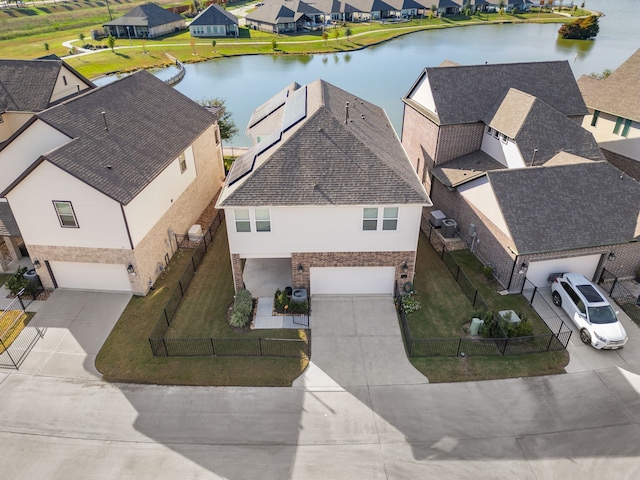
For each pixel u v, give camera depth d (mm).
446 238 26406
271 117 28391
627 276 22312
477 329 19031
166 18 100750
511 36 99000
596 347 18203
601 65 71312
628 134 31016
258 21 106062
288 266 23938
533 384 16953
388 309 20922
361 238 20047
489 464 14188
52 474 14125
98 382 17344
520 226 20625
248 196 18875
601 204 21281
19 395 16781
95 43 89875
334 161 19656
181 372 17688
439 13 117562
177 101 29500
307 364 17969
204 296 21891
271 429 15430
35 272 22188
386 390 16828
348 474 13953
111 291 22156
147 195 21688
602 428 15273
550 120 25609
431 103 28938
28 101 26406
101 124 22562
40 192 19250
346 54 86375
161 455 14641
